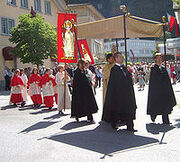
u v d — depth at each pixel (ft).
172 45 78.74
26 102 43.47
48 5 114.42
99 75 71.15
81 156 14.38
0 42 85.71
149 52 333.62
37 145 16.84
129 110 19.33
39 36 75.05
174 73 71.61
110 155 14.39
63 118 26.43
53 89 33.37
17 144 17.20
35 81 36.14
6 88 73.31
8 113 31.45
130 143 16.53
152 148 15.43
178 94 43.16
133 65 82.89
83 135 18.95
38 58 75.41
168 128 20.10
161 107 20.92
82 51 46.14
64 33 26.07
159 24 24.32
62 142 17.34
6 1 89.61
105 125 22.12
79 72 23.50
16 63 90.84
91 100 23.35
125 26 22.17
